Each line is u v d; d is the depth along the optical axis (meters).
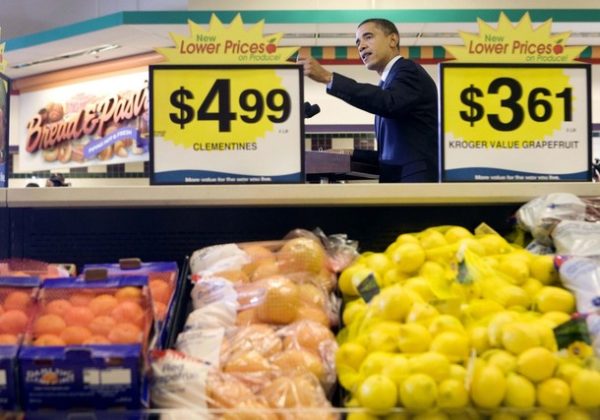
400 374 0.88
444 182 1.32
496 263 1.15
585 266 1.08
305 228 1.42
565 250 1.17
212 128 1.31
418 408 0.85
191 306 1.24
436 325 0.95
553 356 0.89
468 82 1.34
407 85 2.07
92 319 0.95
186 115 1.31
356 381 0.92
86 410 0.84
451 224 1.42
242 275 1.21
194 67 1.32
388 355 0.93
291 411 0.86
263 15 4.51
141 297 0.98
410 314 0.99
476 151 1.33
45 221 1.42
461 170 1.32
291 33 4.80
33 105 6.49
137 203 1.29
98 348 0.85
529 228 1.26
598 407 0.86
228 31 1.32
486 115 1.33
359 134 6.30
